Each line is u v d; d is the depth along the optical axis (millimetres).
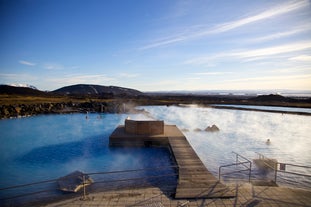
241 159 15250
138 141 17062
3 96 61000
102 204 7293
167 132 18844
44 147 18250
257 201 7391
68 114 40031
